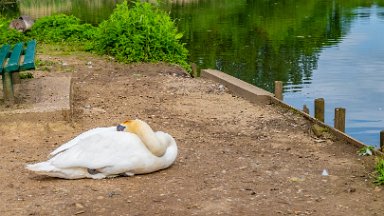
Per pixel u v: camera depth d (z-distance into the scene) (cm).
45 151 573
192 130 639
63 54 984
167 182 509
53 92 704
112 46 980
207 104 730
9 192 493
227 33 1439
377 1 2161
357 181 515
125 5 1037
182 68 930
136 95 762
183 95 767
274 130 642
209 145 596
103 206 471
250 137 621
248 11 1930
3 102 661
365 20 1672
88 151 509
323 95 893
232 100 750
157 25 991
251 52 1197
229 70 1039
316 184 509
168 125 653
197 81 835
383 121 786
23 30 1177
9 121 622
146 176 520
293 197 488
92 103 723
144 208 468
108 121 657
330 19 1708
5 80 651
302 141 609
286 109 703
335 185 507
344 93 902
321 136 619
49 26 1159
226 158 561
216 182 510
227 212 464
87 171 513
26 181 512
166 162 527
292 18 1744
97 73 868
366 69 1046
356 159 561
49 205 473
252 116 685
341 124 629
